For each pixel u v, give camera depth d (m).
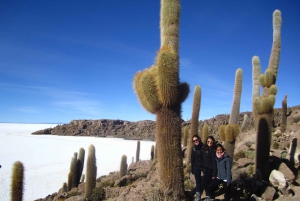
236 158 9.05
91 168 9.75
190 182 7.25
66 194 12.55
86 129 115.88
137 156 26.12
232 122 8.45
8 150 53.12
